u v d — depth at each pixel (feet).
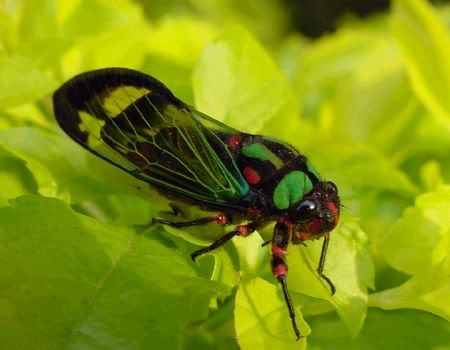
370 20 1.17
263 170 0.68
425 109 0.83
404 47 0.78
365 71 0.87
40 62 0.75
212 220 0.68
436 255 0.67
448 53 0.78
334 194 0.69
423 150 0.83
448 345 0.68
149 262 0.62
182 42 0.86
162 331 0.60
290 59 0.99
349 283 0.67
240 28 0.73
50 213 0.63
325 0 1.44
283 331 0.62
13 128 0.68
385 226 0.75
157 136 0.68
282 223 0.68
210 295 0.62
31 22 0.77
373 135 0.85
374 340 0.68
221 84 0.72
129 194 0.68
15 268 0.61
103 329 0.60
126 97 0.68
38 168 0.67
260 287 0.63
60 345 0.59
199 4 1.17
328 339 0.68
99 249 0.62
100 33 0.80
